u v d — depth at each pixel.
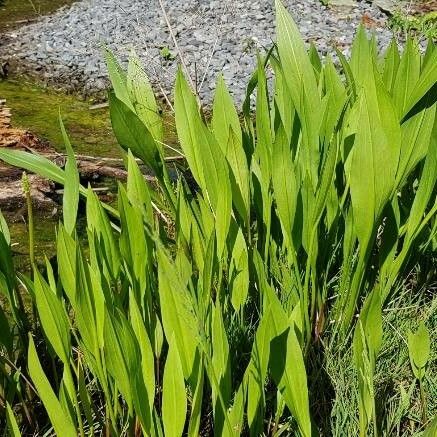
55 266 1.31
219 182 0.91
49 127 2.64
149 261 0.93
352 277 1.11
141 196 0.96
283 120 1.11
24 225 1.69
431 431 0.67
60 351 0.79
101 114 2.86
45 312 0.78
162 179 1.12
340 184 1.13
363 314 0.85
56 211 1.75
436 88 1.03
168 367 0.71
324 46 3.73
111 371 0.74
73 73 3.47
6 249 0.94
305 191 0.97
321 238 1.08
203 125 0.97
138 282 0.86
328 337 1.09
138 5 4.33
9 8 4.63
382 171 0.91
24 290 1.35
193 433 0.73
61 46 3.83
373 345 0.87
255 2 4.16
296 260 0.99
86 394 0.81
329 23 4.04
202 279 0.87
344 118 1.09
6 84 3.29
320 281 1.10
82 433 0.81
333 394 1.00
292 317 0.79
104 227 0.87
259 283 0.99
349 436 0.90
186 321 0.73
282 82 1.11
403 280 1.19
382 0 4.35
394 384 1.02
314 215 0.98
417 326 1.10
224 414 0.70
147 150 1.08
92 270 0.77
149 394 0.76
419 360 0.87
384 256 1.05
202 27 3.88
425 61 1.15
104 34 3.95
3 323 0.91
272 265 1.08
